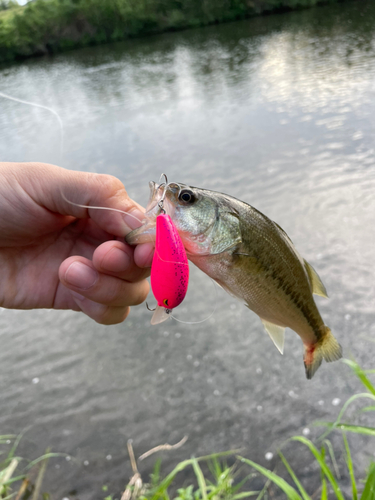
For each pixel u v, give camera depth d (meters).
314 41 3.70
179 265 0.21
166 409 0.67
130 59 4.62
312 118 1.82
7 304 0.30
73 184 0.25
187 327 0.82
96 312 0.30
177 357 0.76
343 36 3.68
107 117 2.41
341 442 0.56
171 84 3.04
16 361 0.81
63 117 2.50
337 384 0.65
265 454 0.57
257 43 4.22
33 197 0.26
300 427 0.60
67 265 0.26
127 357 0.78
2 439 0.66
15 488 0.57
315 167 1.33
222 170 1.45
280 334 0.29
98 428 0.65
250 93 2.44
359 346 0.70
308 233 1.00
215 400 0.67
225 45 4.51
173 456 0.59
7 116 2.66
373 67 2.43
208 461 0.57
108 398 0.70
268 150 1.55
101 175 0.26
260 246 0.26
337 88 2.17
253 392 0.66
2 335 0.88
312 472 0.53
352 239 0.94
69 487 0.57
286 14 6.13
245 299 0.26
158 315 0.22
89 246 0.31
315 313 0.29
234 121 2.00
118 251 0.25
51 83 3.73
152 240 0.23
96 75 3.88
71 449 0.63
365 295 0.80
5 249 0.29
